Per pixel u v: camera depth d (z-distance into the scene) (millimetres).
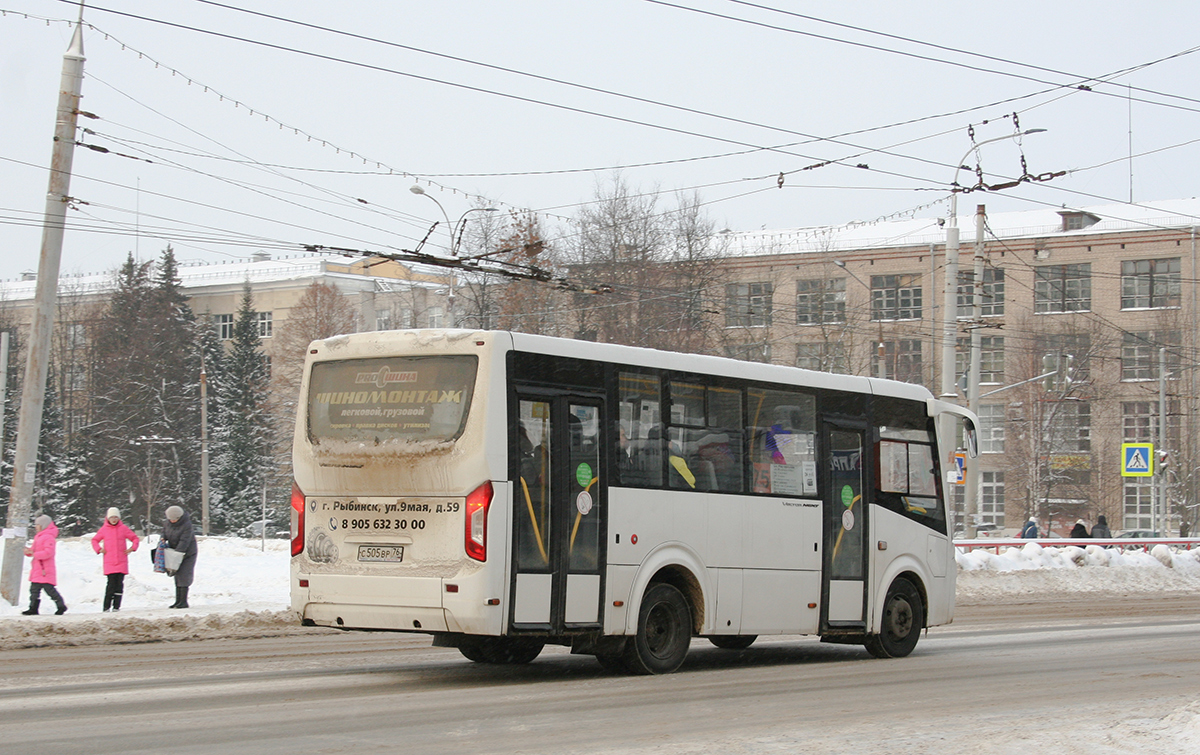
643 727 8805
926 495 15594
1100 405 66812
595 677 12070
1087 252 68562
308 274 83500
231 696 10328
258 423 70750
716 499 12922
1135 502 66188
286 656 14086
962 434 16500
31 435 20688
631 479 12102
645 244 45906
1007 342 68938
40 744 7895
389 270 77250
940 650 15633
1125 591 30938
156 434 68500
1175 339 66438
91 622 16859
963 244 68688
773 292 58031
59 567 23672
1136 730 8445
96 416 70125
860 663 13969
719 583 12875
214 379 72938
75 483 65875
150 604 21578
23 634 16000
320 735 8320
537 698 10359
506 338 11156
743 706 10023
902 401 15445
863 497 14664
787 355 63000
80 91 21078
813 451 14156
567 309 42969
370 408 11445
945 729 8758
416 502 11055
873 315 66438
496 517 10820
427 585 10844
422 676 12047
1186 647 15719
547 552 11258
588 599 11570
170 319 74500
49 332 20906
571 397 11609
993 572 30812
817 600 13906
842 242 69188
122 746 7828
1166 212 66438
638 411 12266
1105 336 67312
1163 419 49438
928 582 15375
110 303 78938
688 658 14492
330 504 11531
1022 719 9320
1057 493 65750
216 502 68812
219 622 17797
